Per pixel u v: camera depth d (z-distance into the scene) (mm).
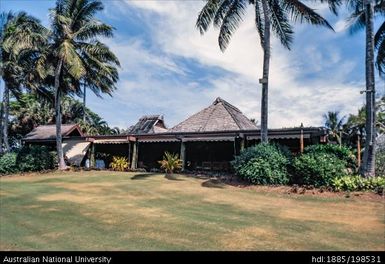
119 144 29406
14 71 27609
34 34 24125
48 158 24859
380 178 13820
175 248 7086
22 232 8445
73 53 23312
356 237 7887
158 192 14250
